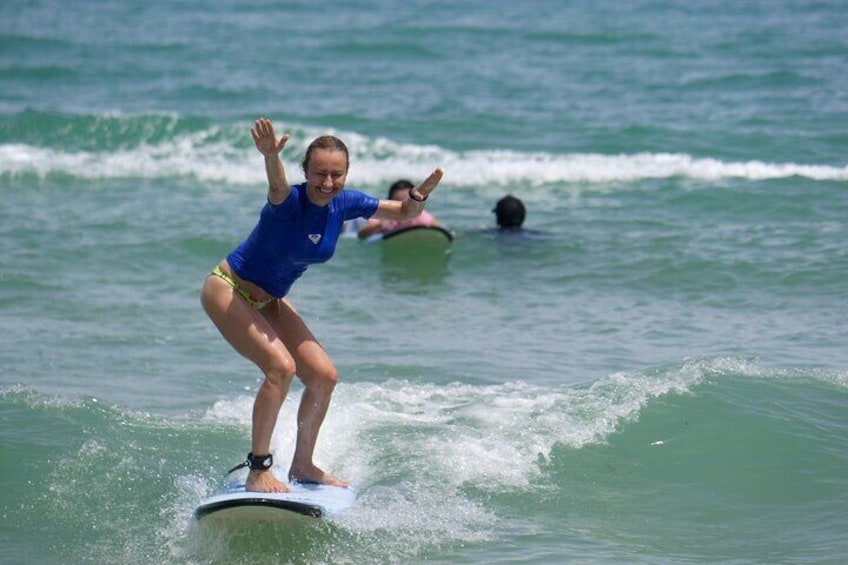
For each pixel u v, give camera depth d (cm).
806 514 2612
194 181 6925
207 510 2370
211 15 13862
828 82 9550
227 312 2445
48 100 9244
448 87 9612
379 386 3412
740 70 10075
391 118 8419
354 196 2505
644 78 9869
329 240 2467
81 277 4731
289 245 2425
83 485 2723
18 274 4697
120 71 10350
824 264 4903
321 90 9525
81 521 2559
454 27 12444
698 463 2870
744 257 5059
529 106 8881
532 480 2781
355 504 2608
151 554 2419
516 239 5556
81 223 5653
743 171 6931
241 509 2384
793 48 11138
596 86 9600
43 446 2908
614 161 7269
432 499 2661
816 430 3028
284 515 2431
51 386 3397
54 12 14350
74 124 7794
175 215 5912
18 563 2367
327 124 8312
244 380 3534
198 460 2881
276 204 2386
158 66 10544
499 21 13212
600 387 3316
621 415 3120
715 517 2606
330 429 3042
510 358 3762
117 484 2736
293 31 12350
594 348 3875
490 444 2956
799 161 7219
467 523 2555
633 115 8525
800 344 3847
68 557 2402
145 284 4684
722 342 3903
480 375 3562
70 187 6675
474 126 8244
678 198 6312
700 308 4416
